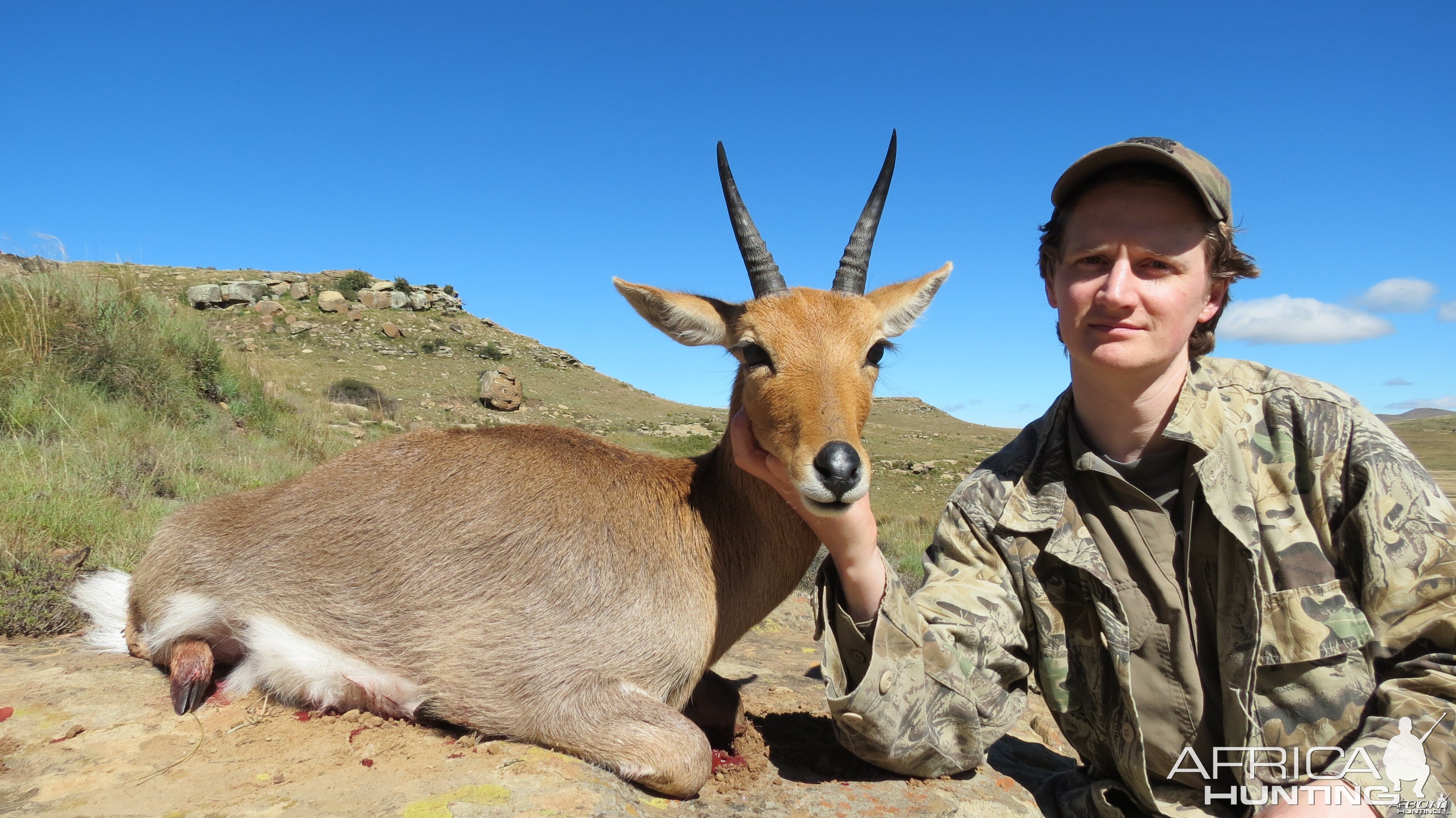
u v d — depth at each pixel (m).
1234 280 0.88
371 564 1.11
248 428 4.18
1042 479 0.92
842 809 0.90
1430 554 0.75
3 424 2.82
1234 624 0.81
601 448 1.24
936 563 0.97
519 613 1.03
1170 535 0.86
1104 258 0.83
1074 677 0.91
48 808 0.82
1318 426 0.81
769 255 1.25
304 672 1.09
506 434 1.25
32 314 3.62
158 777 0.89
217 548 1.19
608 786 0.89
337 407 7.79
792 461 0.94
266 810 0.81
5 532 1.70
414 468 1.19
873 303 1.22
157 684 1.15
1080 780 1.02
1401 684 0.75
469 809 0.81
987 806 0.94
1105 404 0.87
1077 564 0.87
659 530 1.09
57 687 1.12
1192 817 0.84
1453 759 0.70
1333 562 0.80
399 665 1.07
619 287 1.20
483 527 1.09
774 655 1.64
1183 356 0.87
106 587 1.41
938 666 0.90
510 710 0.99
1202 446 0.82
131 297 4.40
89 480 2.29
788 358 1.07
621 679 1.00
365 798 0.84
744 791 0.95
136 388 3.66
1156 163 0.79
